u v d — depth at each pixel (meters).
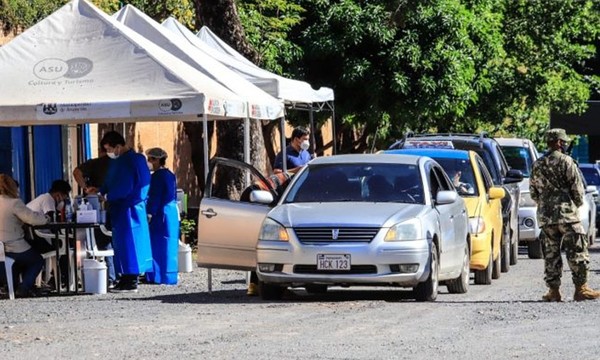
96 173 42.62
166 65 37.06
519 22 91.69
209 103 36.41
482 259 39.66
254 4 68.00
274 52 67.94
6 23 49.28
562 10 91.31
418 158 35.59
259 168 55.34
